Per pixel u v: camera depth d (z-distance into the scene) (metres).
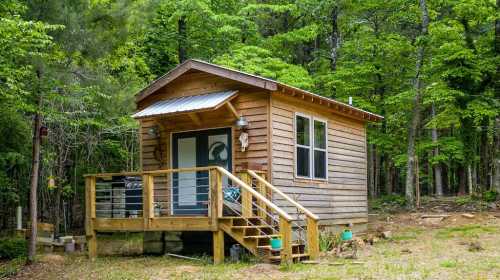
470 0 19.95
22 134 15.42
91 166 19.48
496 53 21.06
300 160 13.44
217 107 12.02
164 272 10.21
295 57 28.34
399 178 38.78
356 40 24.48
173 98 14.05
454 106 21.12
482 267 9.90
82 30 11.75
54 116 13.82
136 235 17.06
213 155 13.23
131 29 13.17
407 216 19.44
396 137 26.39
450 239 14.62
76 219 20.34
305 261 10.73
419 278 8.87
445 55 20.80
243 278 9.20
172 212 13.70
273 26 27.70
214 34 24.89
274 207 10.47
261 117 12.51
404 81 24.33
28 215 17.92
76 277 10.41
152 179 12.27
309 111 13.94
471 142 22.86
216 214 11.01
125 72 18.08
